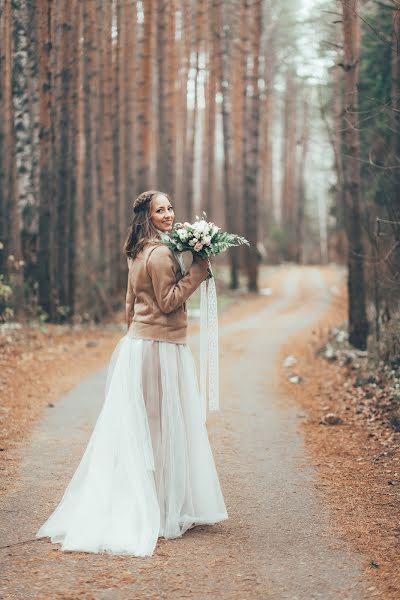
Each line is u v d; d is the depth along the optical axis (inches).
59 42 510.9
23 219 530.0
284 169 1743.4
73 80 528.4
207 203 1132.5
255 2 903.1
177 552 144.8
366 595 125.6
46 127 503.8
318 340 512.4
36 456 219.3
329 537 155.1
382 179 345.1
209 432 260.7
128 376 157.2
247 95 1155.9
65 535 151.6
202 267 158.7
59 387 337.1
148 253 158.2
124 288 671.1
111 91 632.4
